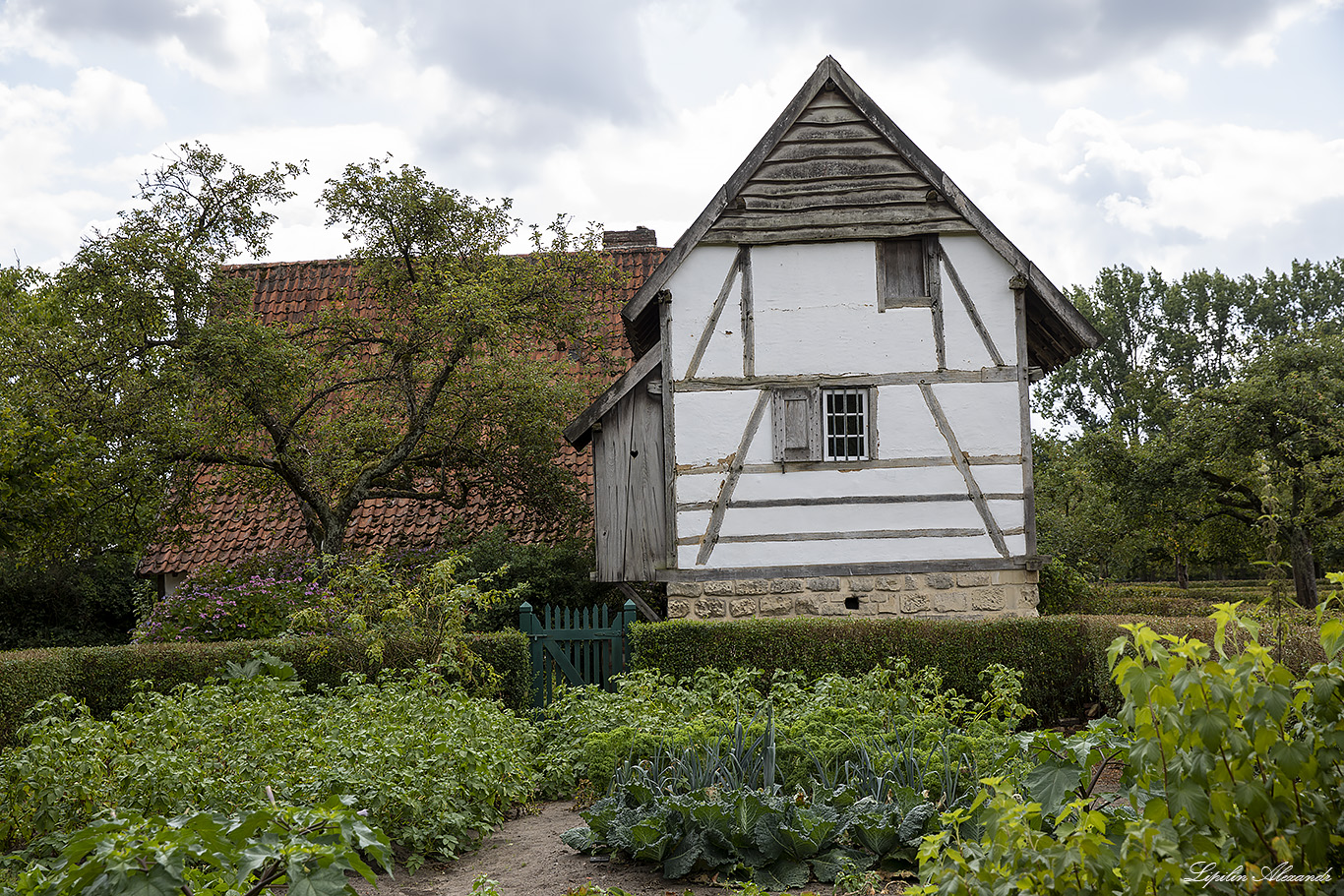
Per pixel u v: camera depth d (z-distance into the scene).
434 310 13.14
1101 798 3.69
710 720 7.02
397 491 15.19
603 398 12.86
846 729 6.70
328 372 14.25
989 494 12.58
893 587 12.54
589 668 11.59
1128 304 54.28
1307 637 6.97
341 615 10.34
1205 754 2.76
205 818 2.99
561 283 14.59
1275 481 21.14
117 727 6.45
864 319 12.81
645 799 5.93
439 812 5.94
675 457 12.76
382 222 13.96
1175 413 25.00
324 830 3.36
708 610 12.59
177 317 12.44
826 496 12.65
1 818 5.26
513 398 14.21
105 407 12.01
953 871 2.98
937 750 6.07
